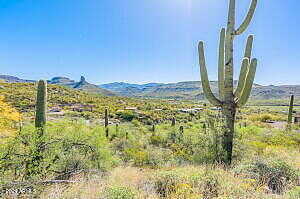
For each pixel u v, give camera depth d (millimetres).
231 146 9000
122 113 37062
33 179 4898
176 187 4938
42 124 7090
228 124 9039
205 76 9312
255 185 5035
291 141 12781
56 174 6250
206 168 6484
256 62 8562
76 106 42500
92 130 8039
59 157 6562
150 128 25984
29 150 5660
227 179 5422
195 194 4488
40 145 5965
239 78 9000
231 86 9086
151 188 5227
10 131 6133
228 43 9156
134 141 17219
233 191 4594
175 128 19328
